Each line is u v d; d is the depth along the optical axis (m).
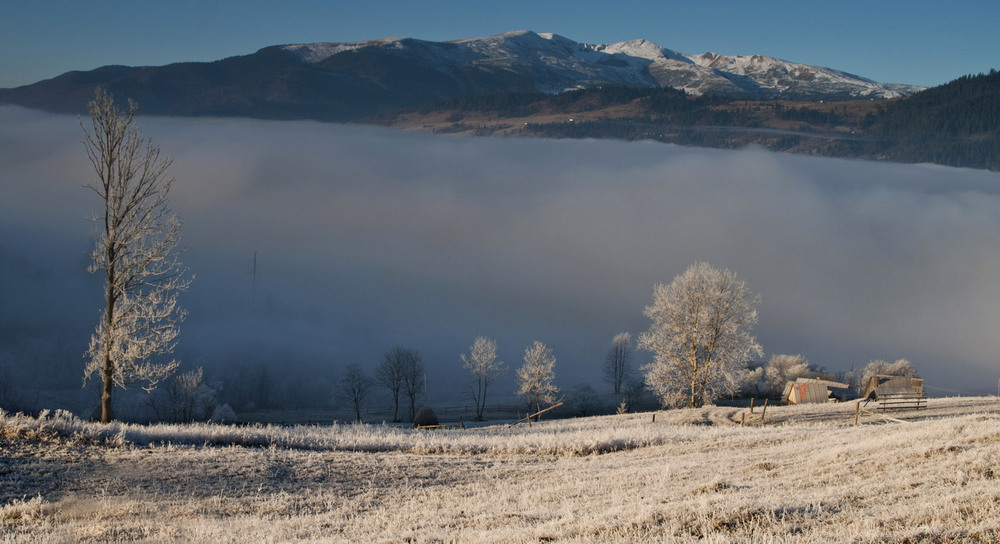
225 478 21.34
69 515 16.56
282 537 14.64
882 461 18.42
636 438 29.27
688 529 13.00
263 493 20.11
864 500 14.56
